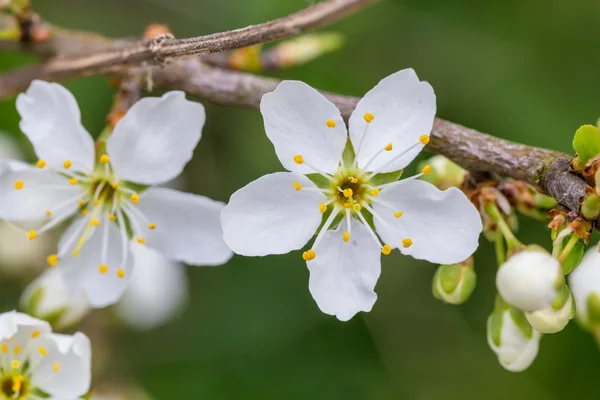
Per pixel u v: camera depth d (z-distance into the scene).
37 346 0.19
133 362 0.23
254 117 0.23
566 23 0.23
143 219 0.18
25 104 0.18
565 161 0.17
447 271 0.18
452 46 0.23
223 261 0.18
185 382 0.23
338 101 0.18
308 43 0.20
